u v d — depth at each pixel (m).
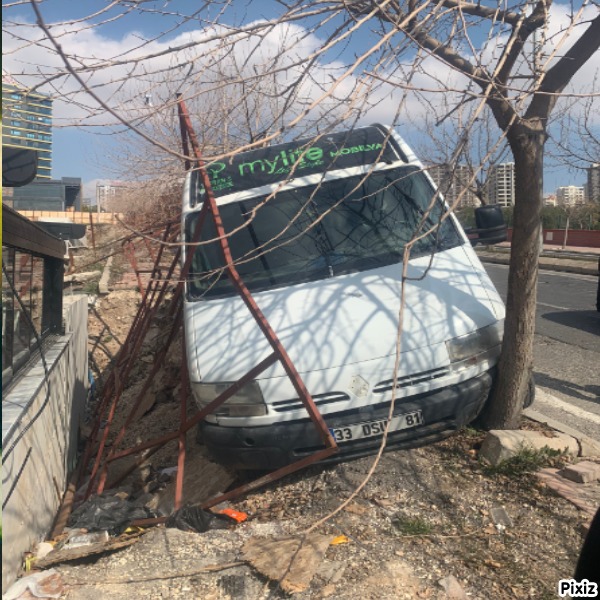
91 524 5.09
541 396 7.09
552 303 14.39
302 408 4.81
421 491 4.61
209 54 3.15
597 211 40.84
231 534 4.35
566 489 4.44
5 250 5.22
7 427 4.02
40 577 3.80
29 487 4.55
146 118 3.13
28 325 6.36
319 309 5.18
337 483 4.83
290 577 3.67
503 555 3.83
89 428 8.98
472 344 5.08
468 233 6.06
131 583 3.78
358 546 4.02
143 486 6.28
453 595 3.48
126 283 14.35
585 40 4.44
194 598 3.61
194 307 5.48
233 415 4.88
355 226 5.76
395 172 6.04
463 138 3.38
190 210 6.05
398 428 4.86
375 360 4.86
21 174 4.27
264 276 5.55
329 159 6.12
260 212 5.86
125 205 17.09
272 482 5.16
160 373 9.83
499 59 3.69
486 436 5.04
